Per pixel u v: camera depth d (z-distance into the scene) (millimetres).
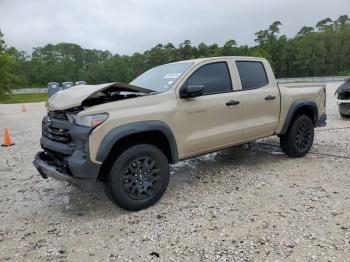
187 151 4512
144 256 3117
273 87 5594
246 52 84625
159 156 4168
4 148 8109
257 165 5754
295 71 86375
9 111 19984
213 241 3309
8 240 3533
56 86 29609
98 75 91438
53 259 3143
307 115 6289
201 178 5207
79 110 3869
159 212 4039
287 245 3164
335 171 5215
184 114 4391
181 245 3270
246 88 5223
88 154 3670
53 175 3998
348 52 84625
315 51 83438
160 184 4215
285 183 4801
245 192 4539
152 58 84625
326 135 7973
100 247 3320
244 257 3008
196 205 4188
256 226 3562
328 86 32750
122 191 3918
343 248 3070
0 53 46906
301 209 3912
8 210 4305
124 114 3893
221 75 4961
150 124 4020
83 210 4215
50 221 3947
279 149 6777
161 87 4523
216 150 4938
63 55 112938
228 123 4918
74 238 3521
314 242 3191
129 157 3912
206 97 4672
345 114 10344
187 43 82938
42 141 4426
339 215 3717
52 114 4207
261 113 5355
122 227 3711
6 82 43125
